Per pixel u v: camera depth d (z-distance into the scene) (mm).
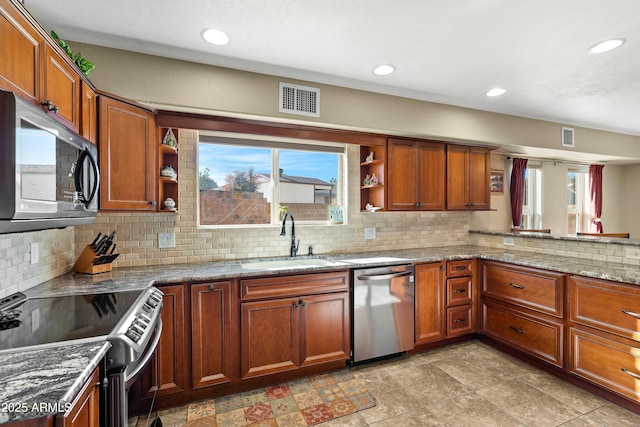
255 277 2180
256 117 2406
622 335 1957
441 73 2422
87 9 1637
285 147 2895
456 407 2035
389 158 2963
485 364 2605
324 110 2568
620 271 2137
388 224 3338
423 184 3117
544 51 2092
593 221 5152
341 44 2002
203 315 2053
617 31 1848
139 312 1380
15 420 669
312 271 2342
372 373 2459
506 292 2746
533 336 2520
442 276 2873
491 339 2965
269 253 2816
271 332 2229
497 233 3479
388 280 2598
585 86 2676
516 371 2488
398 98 2855
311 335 2348
